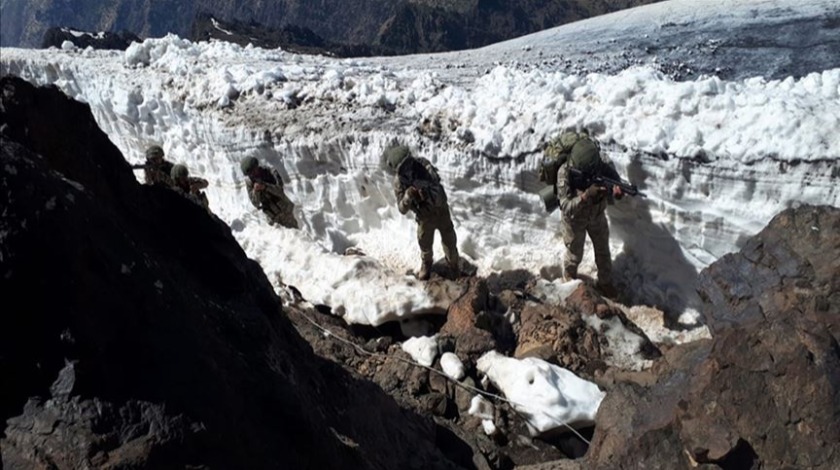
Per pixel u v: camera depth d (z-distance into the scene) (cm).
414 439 593
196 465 315
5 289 300
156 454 303
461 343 770
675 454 492
